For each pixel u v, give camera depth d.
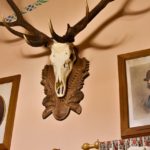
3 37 2.39
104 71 1.87
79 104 1.84
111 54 1.91
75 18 2.18
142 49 1.83
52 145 1.79
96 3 2.16
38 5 2.39
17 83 2.08
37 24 2.29
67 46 1.92
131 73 1.79
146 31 1.88
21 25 2.07
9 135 1.91
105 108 1.76
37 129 1.88
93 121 1.75
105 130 1.70
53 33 1.89
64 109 1.85
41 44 1.98
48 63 2.08
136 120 1.65
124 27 1.96
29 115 1.94
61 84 1.88
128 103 1.71
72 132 1.78
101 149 1.56
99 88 1.83
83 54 1.99
